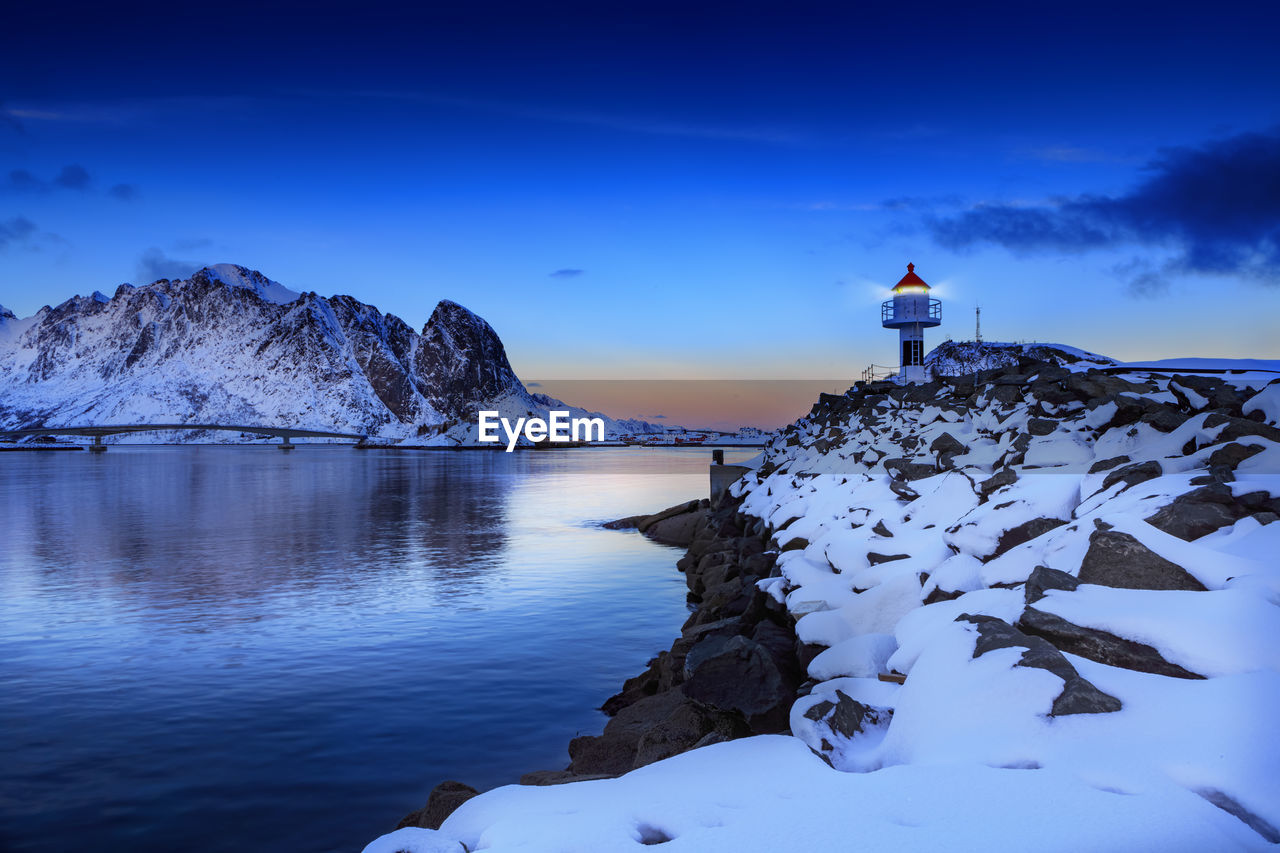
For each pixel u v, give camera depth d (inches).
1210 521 261.3
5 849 354.6
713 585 722.2
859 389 1346.0
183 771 430.3
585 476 3791.8
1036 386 629.3
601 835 166.2
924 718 199.2
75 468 4849.9
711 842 155.5
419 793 404.8
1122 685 185.8
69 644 682.8
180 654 649.6
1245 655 185.6
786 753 210.5
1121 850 135.6
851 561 402.3
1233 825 140.6
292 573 1037.2
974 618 227.6
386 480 3459.6
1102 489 333.4
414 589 921.5
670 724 321.4
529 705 528.7
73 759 446.3
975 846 140.9
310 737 475.5
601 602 842.8
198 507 2086.6
